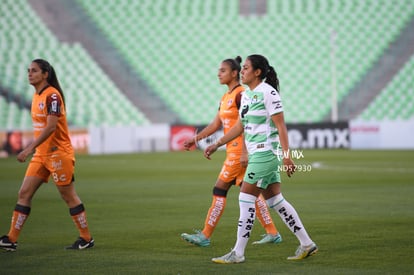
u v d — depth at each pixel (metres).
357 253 26.03
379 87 141.12
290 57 144.00
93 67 139.38
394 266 23.47
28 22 142.62
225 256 24.47
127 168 77.62
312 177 63.69
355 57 144.12
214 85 140.75
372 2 149.75
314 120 136.88
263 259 25.16
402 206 41.75
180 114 136.88
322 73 142.12
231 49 144.88
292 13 148.62
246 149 27.17
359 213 38.41
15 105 129.25
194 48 144.50
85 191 52.50
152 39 144.38
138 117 134.62
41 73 27.27
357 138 119.75
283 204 24.97
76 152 111.44
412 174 65.81
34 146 26.34
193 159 94.31
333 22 147.75
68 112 131.62
